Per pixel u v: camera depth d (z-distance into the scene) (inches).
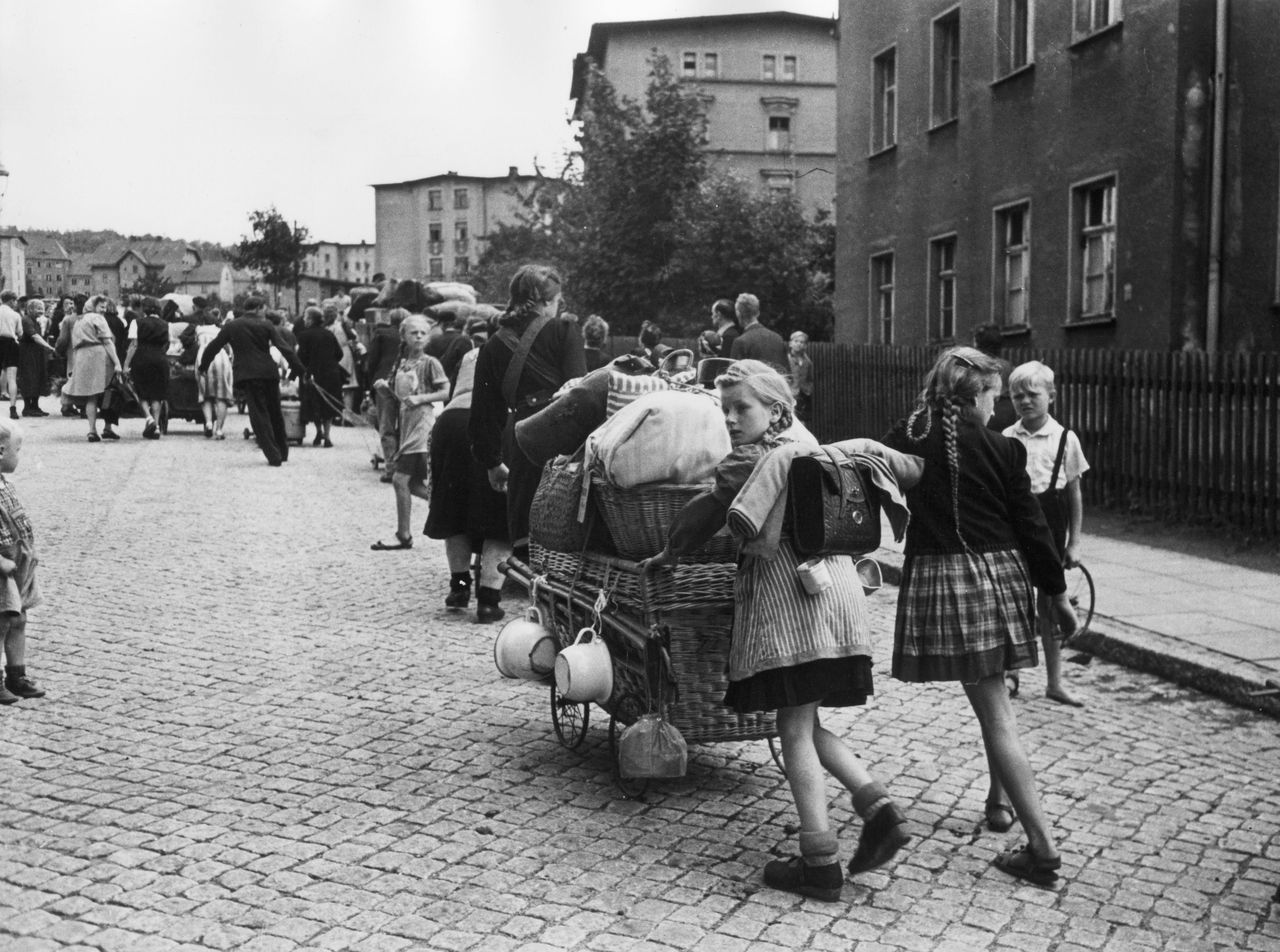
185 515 510.0
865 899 166.6
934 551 176.6
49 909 157.2
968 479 175.9
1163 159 608.7
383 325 697.0
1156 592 367.6
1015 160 754.2
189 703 252.2
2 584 246.7
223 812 192.2
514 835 185.5
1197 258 605.3
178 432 882.1
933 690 269.1
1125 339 644.1
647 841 184.2
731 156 2416.3
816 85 2420.0
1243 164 590.6
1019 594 176.2
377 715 246.1
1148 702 270.4
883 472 170.9
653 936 153.6
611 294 1448.1
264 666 282.5
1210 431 468.4
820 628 166.7
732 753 225.6
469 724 241.0
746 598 170.7
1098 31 660.1
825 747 171.8
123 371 833.5
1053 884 171.8
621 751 187.5
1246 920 163.6
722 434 197.6
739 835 187.2
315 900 161.6
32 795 198.2
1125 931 159.5
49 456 698.2
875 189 965.2
